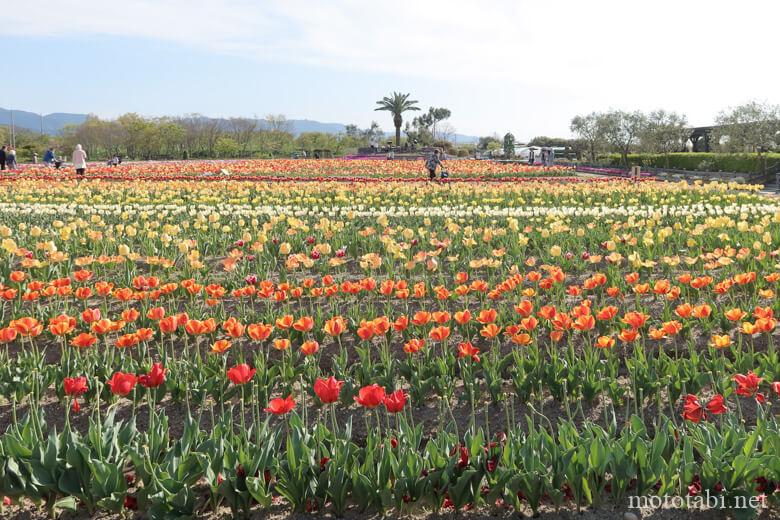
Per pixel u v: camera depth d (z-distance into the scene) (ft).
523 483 13.75
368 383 20.06
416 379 20.03
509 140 264.11
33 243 39.47
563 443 14.35
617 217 52.90
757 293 28.66
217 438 14.82
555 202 65.46
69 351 22.61
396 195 69.77
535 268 36.27
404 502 13.87
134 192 71.10
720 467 13.17
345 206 62.34
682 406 19.17
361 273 36.14
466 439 14.69
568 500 14.40
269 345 24.81
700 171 139.23
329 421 19.49
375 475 13.83
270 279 34.76
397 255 32.55
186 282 25.39
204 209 59.67
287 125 375.04
